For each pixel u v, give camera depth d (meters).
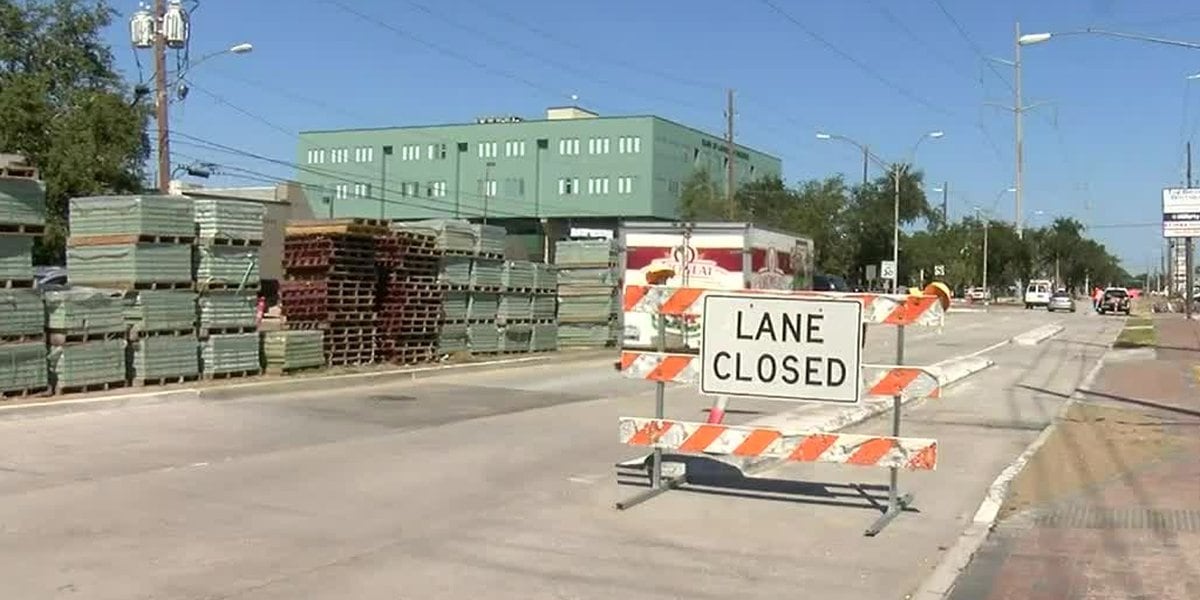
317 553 7.49
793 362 9.05
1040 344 35.81
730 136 63.56
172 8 30.91
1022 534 8.52
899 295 9.27
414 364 21.94
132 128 37.34
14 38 40.66
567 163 112.69
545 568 7.28
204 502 9.02
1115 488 10.41
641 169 109.38
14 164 14.49
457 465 11.06
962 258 98.12
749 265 22.41
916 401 18.12
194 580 6.74
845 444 9.02
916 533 8.61
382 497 9.41
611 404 16.80
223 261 17.62
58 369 15.01
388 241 21.50
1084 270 166.62
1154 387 20.98
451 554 7.57
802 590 6.94
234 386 16.64
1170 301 94.06
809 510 9.36
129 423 13.47
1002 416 16.45
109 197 16.47
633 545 7.98
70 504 8.80
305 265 20.30
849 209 75.94
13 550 7.35
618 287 27.77
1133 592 6.89
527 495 9.64
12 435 12.32
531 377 21.30
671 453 11.55
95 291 15.64
